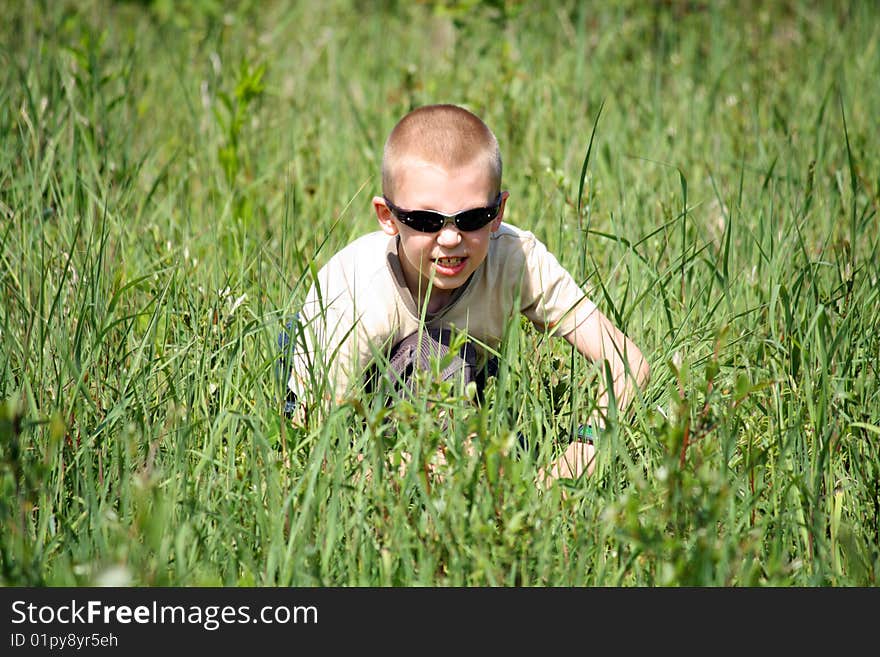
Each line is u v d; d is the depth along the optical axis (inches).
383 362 176.7
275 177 285.4
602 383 176.6
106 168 246.2
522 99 324.5
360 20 440.5
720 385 176.7
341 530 141.1
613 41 399.2
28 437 156.9
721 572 130.9
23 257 205.8
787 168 251.3
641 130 313.4
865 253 231.0
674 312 199.6
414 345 176.9
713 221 256.5
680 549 132.6
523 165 285.0
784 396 173.5
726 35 406.9
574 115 316.8
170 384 167.0
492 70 365.7
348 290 173.6
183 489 146.1
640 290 201.2
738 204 223.8
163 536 137.3
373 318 176.1
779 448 159.9
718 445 154.2
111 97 325.1
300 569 135.8
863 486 157.3
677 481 134.6
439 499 141.3
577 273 207.9
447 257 166.1
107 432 159.5
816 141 285.7
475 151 165.0
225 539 144.0
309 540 141.2
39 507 148.5
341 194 275.6
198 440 162.6
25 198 237.6
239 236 241.4
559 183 223.8
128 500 145.0
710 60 369.7
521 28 394.0
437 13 390.3
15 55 318.7
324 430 149.9
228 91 329.4
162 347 180.4
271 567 135.9
